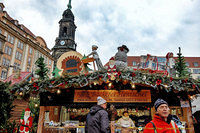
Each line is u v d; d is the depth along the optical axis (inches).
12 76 394.3
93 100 219.6
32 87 202.2
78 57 276.7
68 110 307.9
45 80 201.2
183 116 240.2
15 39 1371.8
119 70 190.5
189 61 1429.6
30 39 1573.6
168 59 237.9
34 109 311.6
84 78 188.9
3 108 237.3
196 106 306.7
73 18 2176.4
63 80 193.6
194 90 210.1
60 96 225.9
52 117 297.6
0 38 1186.0
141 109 322.7
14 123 244.5
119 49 256.2
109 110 160.4
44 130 226.4
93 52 262.7
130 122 209.8
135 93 219.1
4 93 239.5
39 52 1638.8
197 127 253.1
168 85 189.9
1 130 227.0
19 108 288.4
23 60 1427.2
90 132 104.3
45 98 227.8
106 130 101.0
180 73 361.4
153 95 220.1
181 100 222.7
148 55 238.5
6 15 1424.7
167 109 85.6
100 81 191.6
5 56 1246.9
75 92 225.5
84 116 321.1
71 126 232.2
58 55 1876.2
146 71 197.8
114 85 215.9
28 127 223.5
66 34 2050.9
